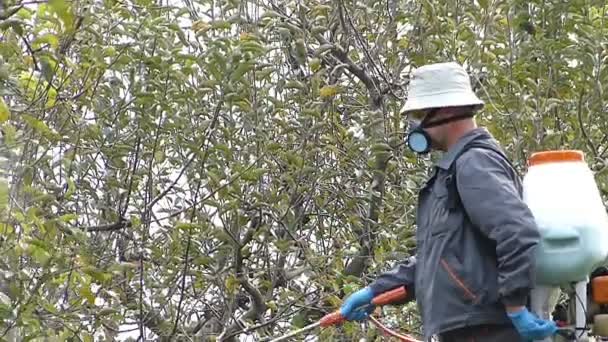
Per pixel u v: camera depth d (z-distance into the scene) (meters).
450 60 11.82
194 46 11.27
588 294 6.25
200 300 11.39
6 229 8.57
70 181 9.84
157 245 10.99
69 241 9.47
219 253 11.58
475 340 6.02
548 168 6.19
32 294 8.88
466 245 6.02
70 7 8.66
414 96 6.33
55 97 9.28
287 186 11.47
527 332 5.78
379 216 11.70
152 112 10.86
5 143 8.84
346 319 7.01
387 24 13.02
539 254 5.97
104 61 10.23
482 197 5.87
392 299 6.83
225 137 10.93
